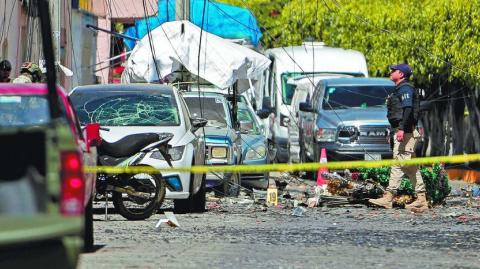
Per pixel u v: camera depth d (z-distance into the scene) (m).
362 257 27.36
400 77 45.53
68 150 16.83
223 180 49.22
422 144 61.41
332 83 67.00
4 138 16.45
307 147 68.06
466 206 46.09
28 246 16.16
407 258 27.30
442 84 80.12
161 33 57.84
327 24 90.88
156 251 28.12
